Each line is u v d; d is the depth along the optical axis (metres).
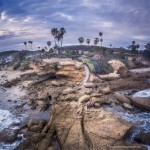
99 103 46.12
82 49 168.50
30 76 78.94
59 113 35.47
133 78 71.56
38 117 42.06
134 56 135.00
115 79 71.00
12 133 34.81
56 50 142.25
